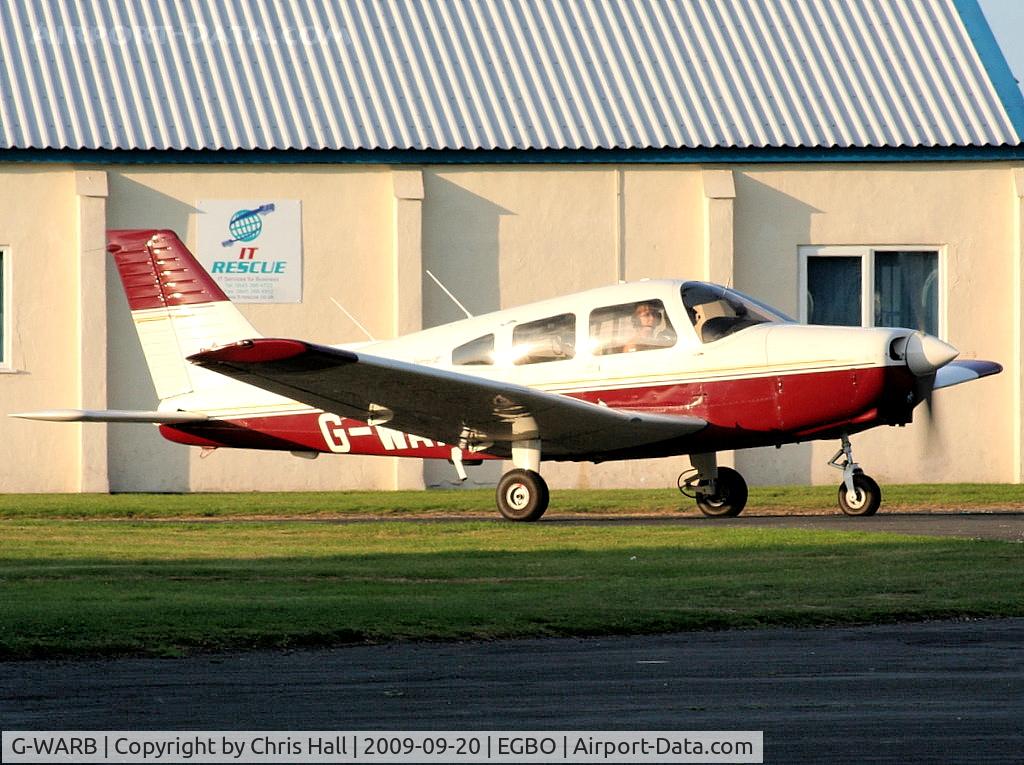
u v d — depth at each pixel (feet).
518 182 231.91
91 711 70.79
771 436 167.02
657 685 77.00
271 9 250.57
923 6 259.80
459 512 192.13
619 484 230.48
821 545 134.51
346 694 74.64
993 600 102.94
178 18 247.29
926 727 68.44
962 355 236.84
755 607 99.76
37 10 245.86
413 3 254.27
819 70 246.47
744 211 234.79
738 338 166.91
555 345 172.45
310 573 116.67
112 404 224.94
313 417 186.29
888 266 237.45
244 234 226.79
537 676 79.10
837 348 162.61
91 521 176.96
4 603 97.30
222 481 225.76
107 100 230.89
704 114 237.45
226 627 89.66
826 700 73.82
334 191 228.63
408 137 229.66
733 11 256.32
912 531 150.82
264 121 230.07
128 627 88.94
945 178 236.84
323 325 228.22
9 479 222.69
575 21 252.83
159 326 189.26
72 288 224.12
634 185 233.55
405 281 228.02
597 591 106.63
